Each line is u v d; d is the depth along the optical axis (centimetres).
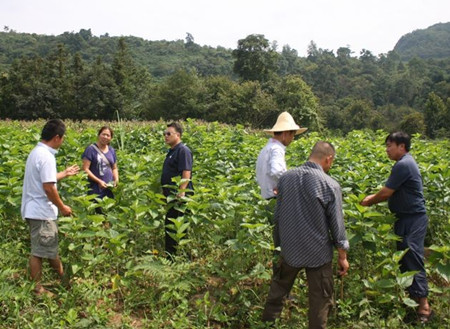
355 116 7788
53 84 6119
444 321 505
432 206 724
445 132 5984
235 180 746
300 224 442
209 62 14800
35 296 501
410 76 11356
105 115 6106
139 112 6394
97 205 567
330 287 453
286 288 482
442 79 10862
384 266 496
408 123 6406
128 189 681
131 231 574
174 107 5909
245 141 1230
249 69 6988
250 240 529
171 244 625
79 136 1136
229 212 579
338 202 441
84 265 538
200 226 621
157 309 515
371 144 1140
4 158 838
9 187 630
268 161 557
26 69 6291
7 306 470
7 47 14400
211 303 530
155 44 16938
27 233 671
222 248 630
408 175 513
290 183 453
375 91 11256
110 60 14338
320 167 455
